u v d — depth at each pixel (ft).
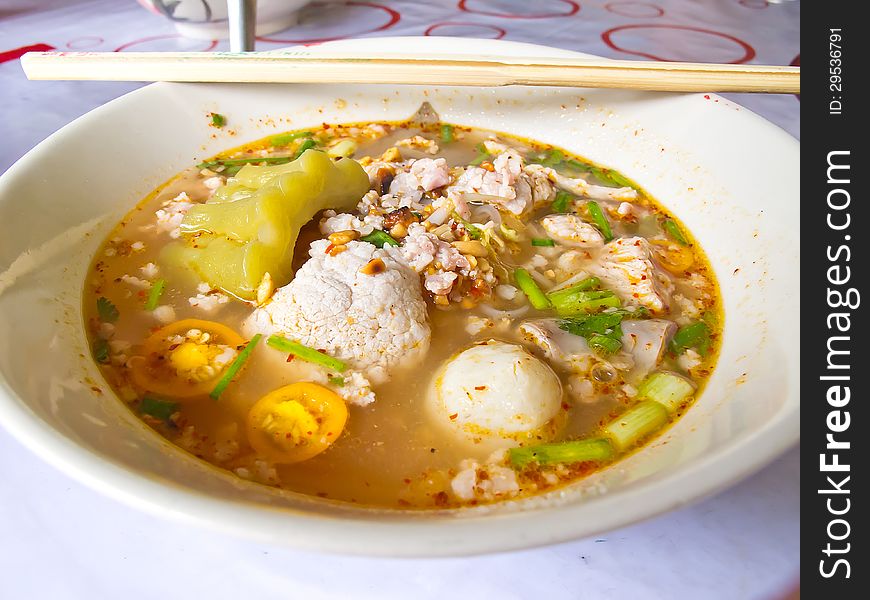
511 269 0.63
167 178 0.69
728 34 1.12
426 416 0.50
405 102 0.80
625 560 0.40
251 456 0.46
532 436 0.48
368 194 0.66
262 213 0.57
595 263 0.63
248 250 0.57
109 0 1.19
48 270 0.54
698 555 0.40
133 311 0.56
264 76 0.70
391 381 0.52
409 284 0.56
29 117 0.85
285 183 0.59
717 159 0.66
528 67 0.69
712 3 1.25
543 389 0.49
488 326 0.57
